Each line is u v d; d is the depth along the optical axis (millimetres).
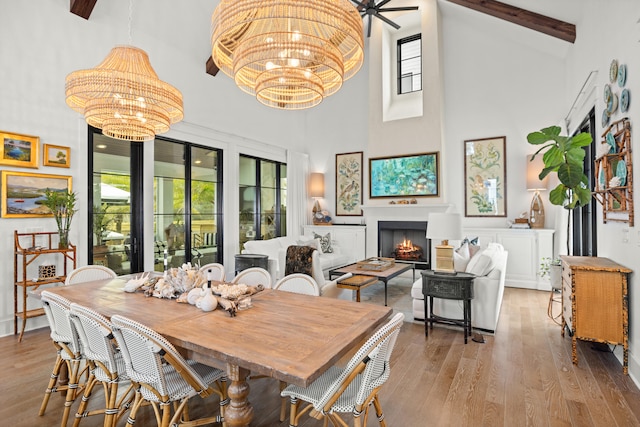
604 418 2094
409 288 5703
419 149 6551
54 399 2309
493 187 6188
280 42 1866
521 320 4031
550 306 4176
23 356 2977
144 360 1593
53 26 3891
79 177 4098
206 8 5215
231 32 1996
